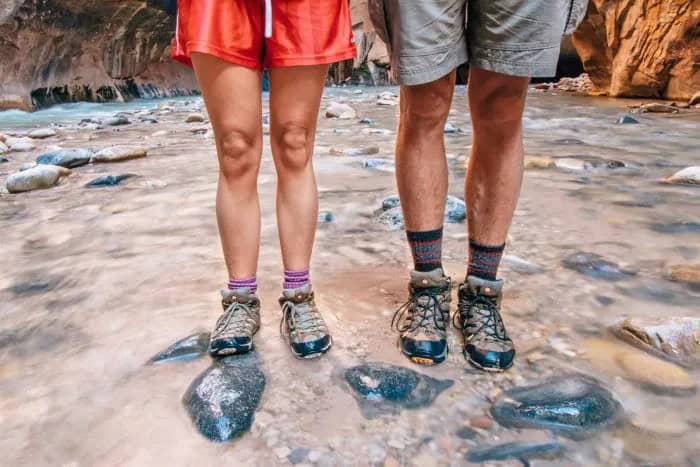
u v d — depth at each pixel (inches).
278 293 71.7
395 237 93.4
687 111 310.2
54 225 102.0
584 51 490.9
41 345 59.1
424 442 43.0
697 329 56.1
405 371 51.9
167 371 53.7
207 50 49.1
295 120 55.7
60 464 41.3
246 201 58.8
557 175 138.0
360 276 76.6
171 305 68.1
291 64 52.0
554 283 72.6
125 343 59.2
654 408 46.4
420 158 56.5
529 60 50.5
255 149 56.9
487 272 59.6
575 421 44.6
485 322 56.5
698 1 351.9
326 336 57.6
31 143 214.4
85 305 68.4
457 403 47.8
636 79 420.8
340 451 42.1
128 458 41.8
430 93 53.2
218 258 83.8
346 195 122.0
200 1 48.9
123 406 48.1
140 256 85.0
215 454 42.0
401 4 50.2
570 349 56.4
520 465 40.3
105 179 138.0
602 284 72.1
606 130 230.7
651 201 111.9
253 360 55.4
